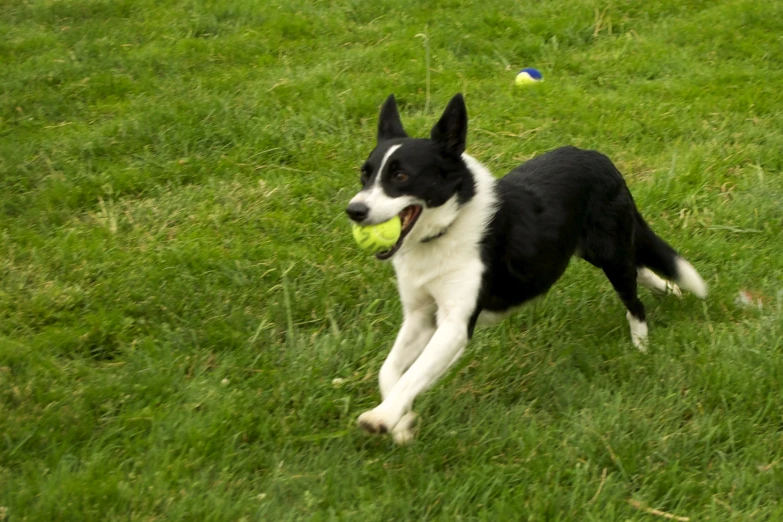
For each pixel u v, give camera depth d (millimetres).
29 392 4555
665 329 5219
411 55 9180
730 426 4199
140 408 4480
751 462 4023
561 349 5051
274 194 6648
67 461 4012
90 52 9320
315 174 6965
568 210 4727
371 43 9719
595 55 9344
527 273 4555
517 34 9773
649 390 4629
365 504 3779
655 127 7750
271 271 5727
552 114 7953
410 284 4449
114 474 3904
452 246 4336
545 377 4785
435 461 4109
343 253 5965
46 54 9195
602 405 4414
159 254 5879
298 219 6402
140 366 4832
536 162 4926
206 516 3648
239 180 6926
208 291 5551
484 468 3992
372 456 4211
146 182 6855
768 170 7105
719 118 7926
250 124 7613
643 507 3764
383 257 4230
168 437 4195
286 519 3686
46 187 6773
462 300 4301
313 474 3986
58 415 4336
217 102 7875
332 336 5172
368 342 5066
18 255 5848
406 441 4207
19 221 6340
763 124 7773
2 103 8078
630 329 5234
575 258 5816
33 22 10164
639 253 5336
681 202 6602
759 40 9586
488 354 5035
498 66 9102
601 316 5418
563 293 5570
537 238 4547
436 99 8180
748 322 5191
